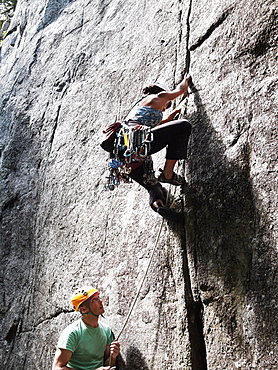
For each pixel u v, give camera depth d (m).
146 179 3.25
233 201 2.91
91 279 4.07
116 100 4.72
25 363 4.68
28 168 6.07
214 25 3.49
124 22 5.42
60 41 6.79
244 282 2.71
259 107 2.92
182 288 3.09
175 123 3.14
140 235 3.67
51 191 5.32
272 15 2.98
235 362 2.62
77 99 5.57
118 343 3.29
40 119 6.25
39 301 4.84
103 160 4.58
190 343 2.93
